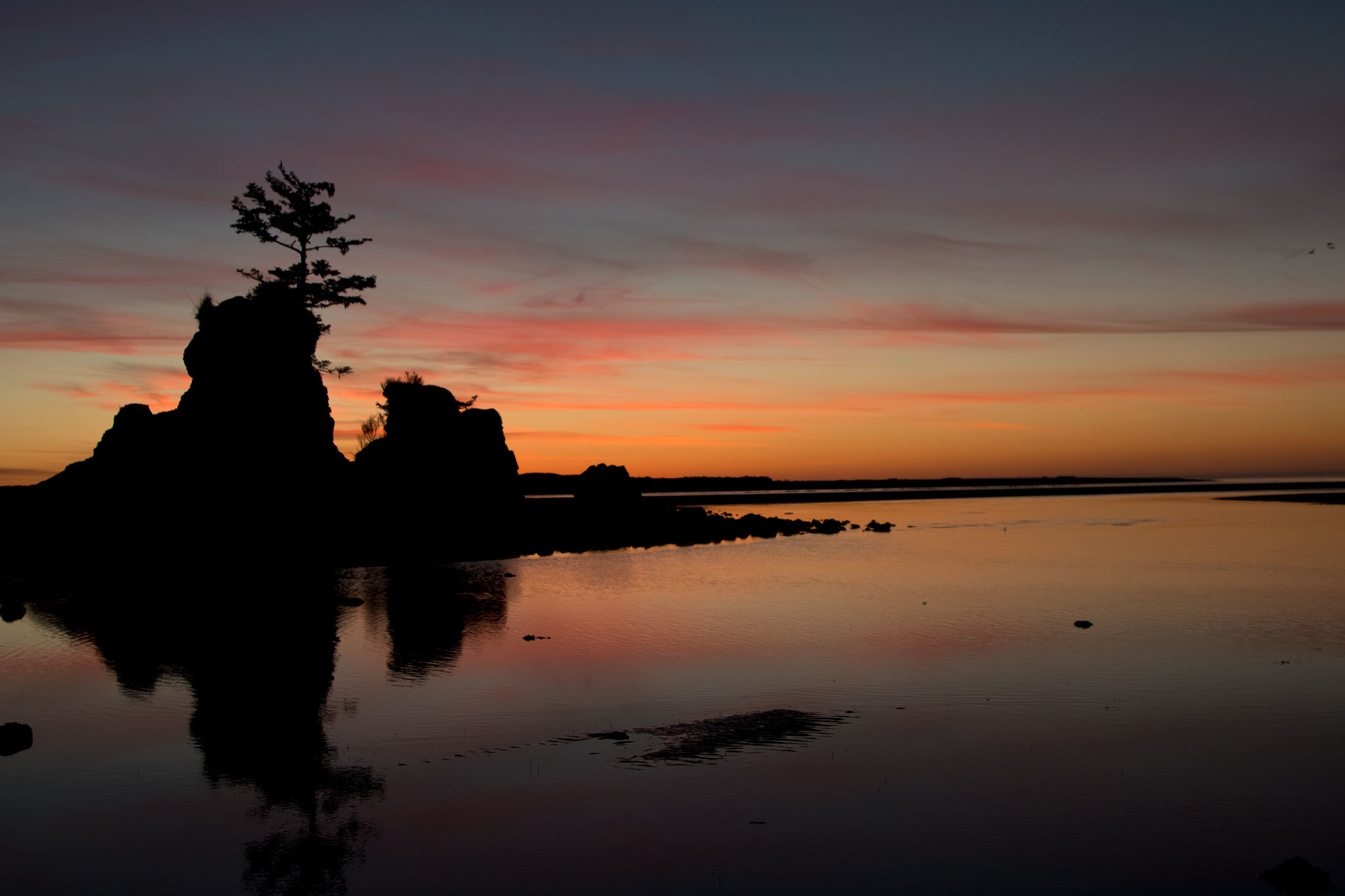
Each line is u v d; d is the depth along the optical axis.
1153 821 13.74
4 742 17.52
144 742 17.89
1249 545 61.91
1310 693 21.12
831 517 99.31
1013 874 12.05
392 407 68.44
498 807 14.34
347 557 50.91
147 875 12.22
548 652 26.02
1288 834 13.28
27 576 42.50
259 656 25.56
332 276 61.12
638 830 13.40
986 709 19.81
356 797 14.85
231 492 51.81
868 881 11.84
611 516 76.19
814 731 18.17
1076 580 43.31
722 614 33.12
